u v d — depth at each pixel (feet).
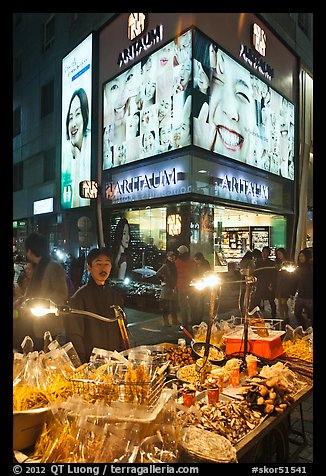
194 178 26.53
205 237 27.73
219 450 4.35
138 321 22.63
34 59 54.19
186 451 4.35
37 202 52.54
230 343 8.48
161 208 29.63
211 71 27.25
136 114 31.48
